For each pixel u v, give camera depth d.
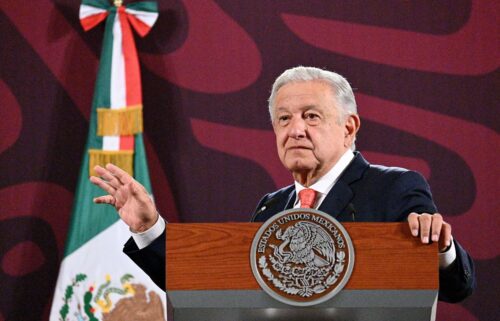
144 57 18.75
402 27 18.64
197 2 18.89
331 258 6.60
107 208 17.17
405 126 18.39
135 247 8.48
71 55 18.75
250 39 18.80
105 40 18.09
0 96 18.66
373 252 6.61
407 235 6.62
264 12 18.83
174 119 18.62
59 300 16.77
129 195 7.96
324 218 6.65
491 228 18.09
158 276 8.44
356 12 18.73
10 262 18.23
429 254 6.59
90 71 18.72
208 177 18.52
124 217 8.01
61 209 18.41
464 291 7.95
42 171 18.48
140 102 17.81
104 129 17.56
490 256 18.02
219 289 6.63
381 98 18.50
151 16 18.34
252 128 18.62
